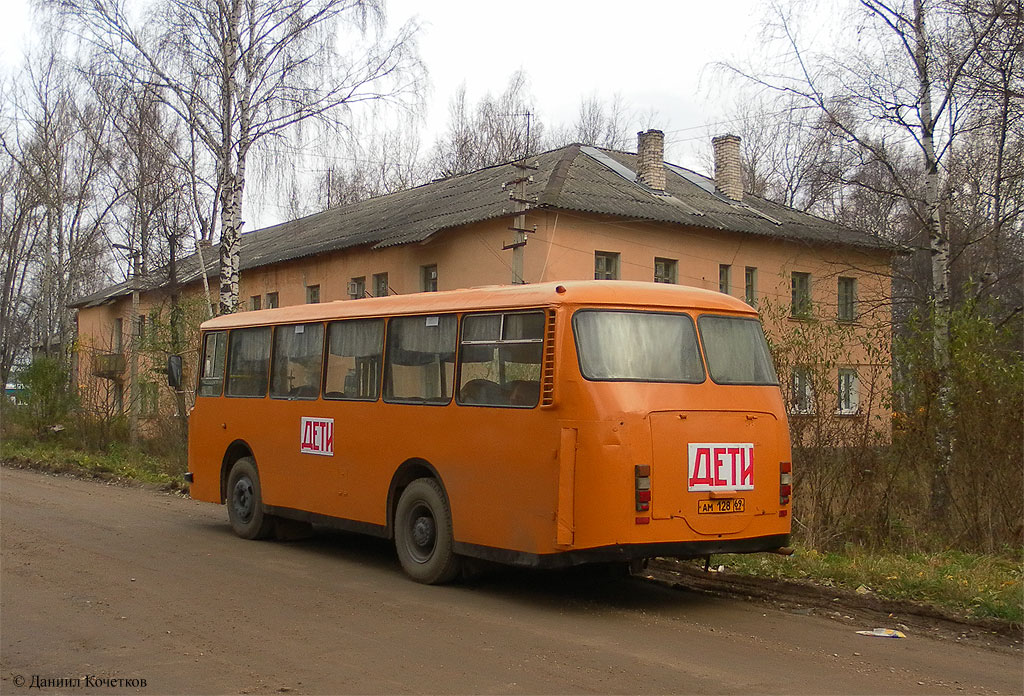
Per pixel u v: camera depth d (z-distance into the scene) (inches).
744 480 340.2
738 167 1250.0
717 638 298.5
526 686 244.8
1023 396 426.9
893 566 376.2
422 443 386.9
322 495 448.5
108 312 1792.6
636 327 336.8
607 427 318.7
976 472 431.5
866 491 453.1
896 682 253.1
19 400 1171.9
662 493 323.3
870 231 679.1
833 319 485.7
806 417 461.1
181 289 1198.9
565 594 367.6
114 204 1364.4
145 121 867.4
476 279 994.1
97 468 885.8
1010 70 540.1
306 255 1233.4
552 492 325.1
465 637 296.4
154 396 1003.3
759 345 362.9
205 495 545.0
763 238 1098.1
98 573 392.2
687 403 334.0
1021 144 574.9
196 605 336.5
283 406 480.7
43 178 1380.4
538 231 935.7
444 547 374.0
